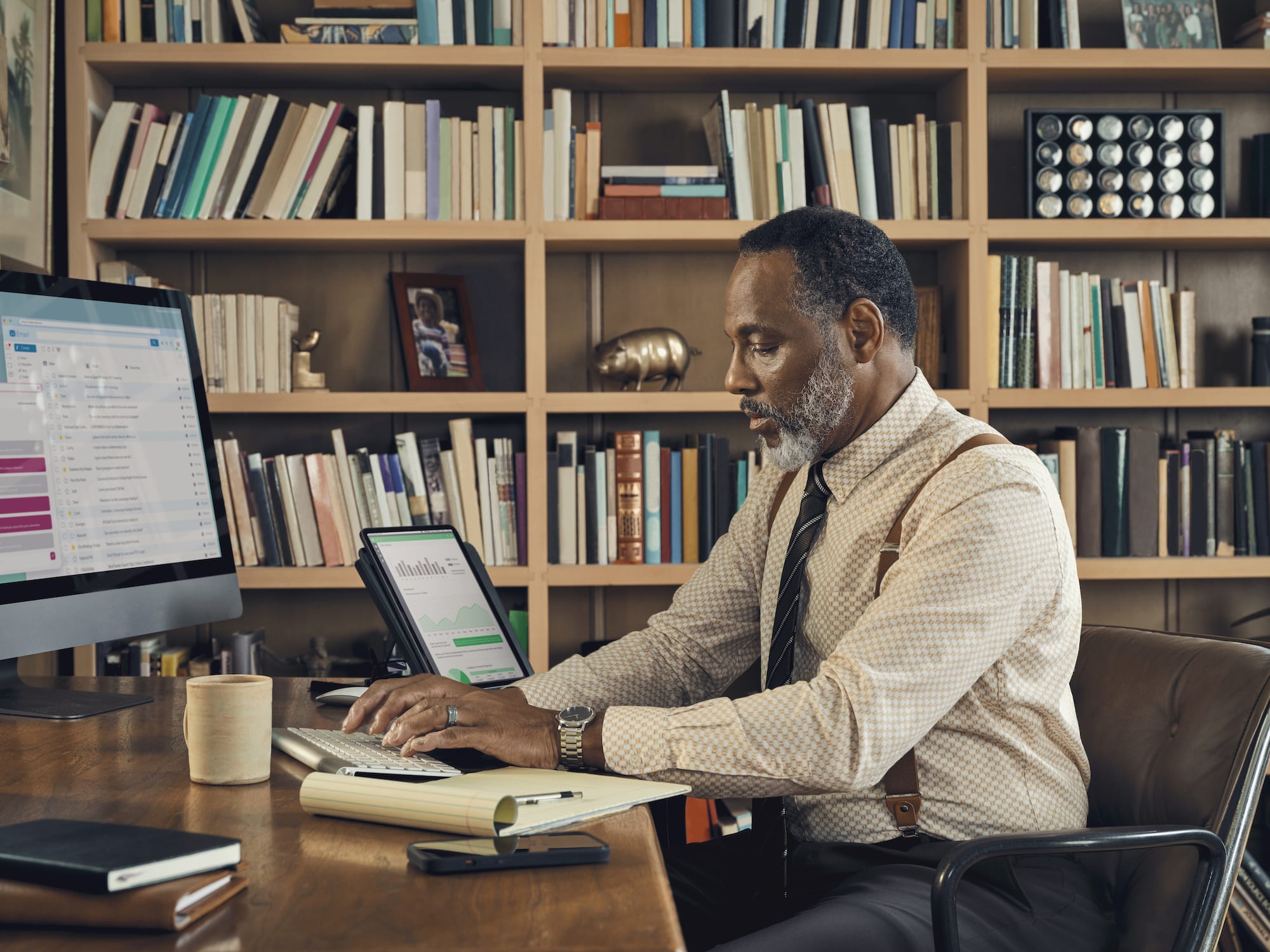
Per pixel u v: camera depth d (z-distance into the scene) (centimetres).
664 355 233
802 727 94
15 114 195
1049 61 227
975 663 101
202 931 55
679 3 225
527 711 97
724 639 135
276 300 222
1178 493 233
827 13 227
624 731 94
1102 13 251
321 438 244
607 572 223
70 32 217
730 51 224
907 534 111
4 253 190
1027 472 109
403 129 224
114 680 137
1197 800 102
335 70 227
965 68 226
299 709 119
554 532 227
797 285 116
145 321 131
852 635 101
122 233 218
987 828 106
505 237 222
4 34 190
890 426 118
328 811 75
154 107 223
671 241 228
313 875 63
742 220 226
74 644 116
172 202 220
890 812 108
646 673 130
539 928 55
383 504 224
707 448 228
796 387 117
